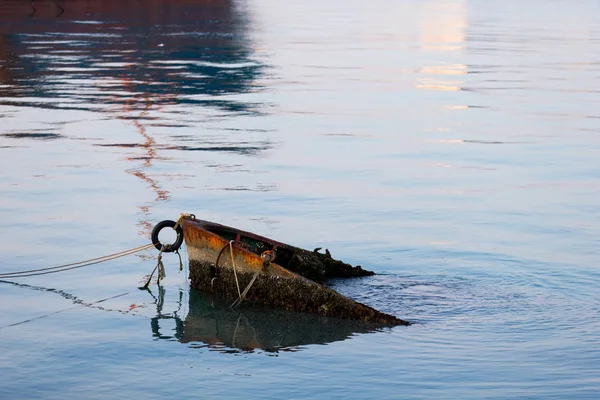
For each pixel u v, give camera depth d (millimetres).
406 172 23688
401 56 55688
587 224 18703
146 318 13344
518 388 10672
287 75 45188
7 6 90750
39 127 29641
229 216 18969
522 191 21719
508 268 15617
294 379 11039
